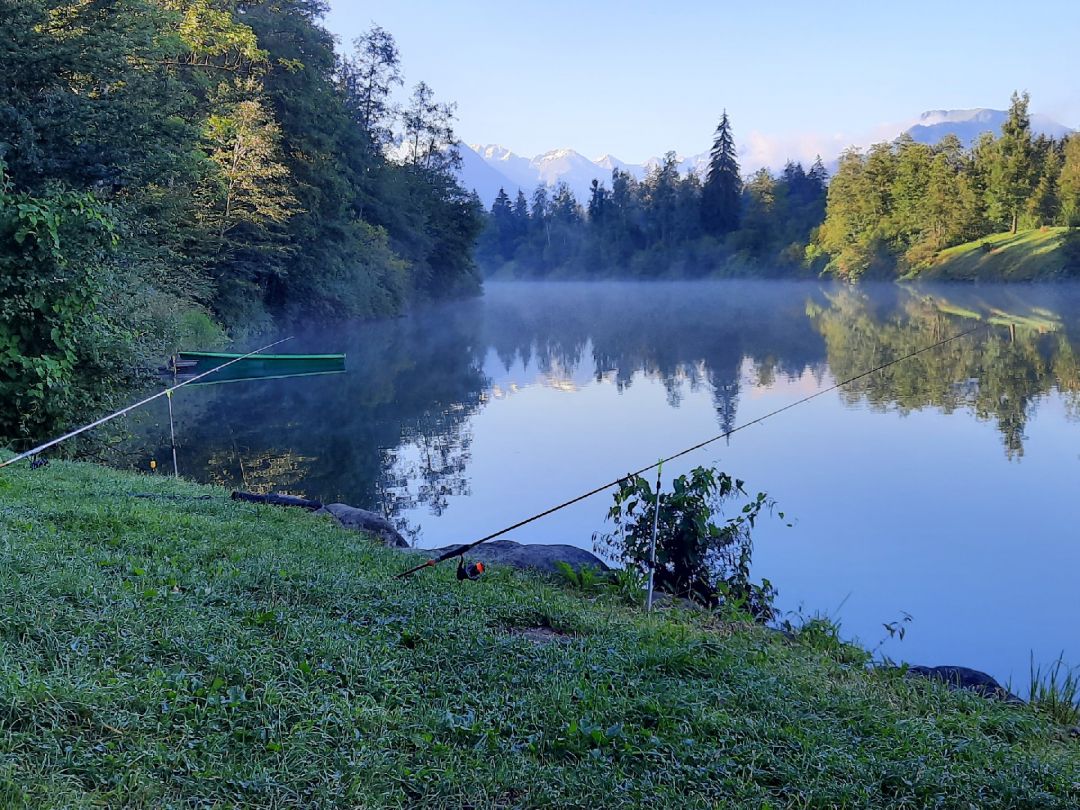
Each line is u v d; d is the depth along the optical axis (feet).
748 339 134.10
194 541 21.56
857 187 315.58
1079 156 241.55
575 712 13.44
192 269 102.27
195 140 78.23
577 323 178.60
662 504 26.81
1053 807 12.14
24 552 16.97
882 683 18.06
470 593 20.18
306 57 143.64
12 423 36.73
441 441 58.75
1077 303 179.01
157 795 10.04
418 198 225.56
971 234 270.67
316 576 19.39
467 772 11.40
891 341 121.70
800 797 11.65
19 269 36.06
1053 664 24.68
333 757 11.30
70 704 11.20
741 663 17.01
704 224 424.87
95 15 72.74
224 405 72.90
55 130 65.36
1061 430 58.54
